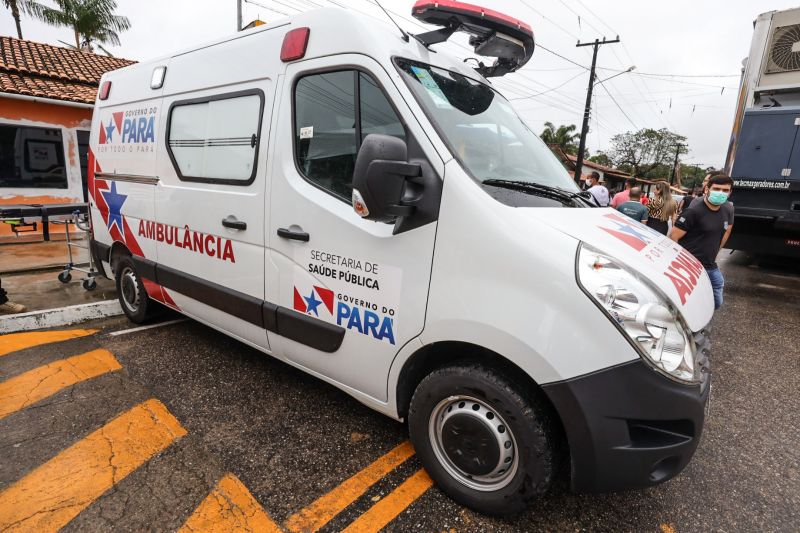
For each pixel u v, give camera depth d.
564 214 2.09
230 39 3.09
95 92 10.12
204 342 3.97
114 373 3.34
